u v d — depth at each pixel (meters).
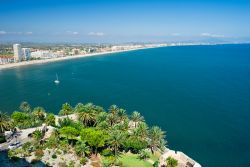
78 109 160.50
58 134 132.75
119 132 129.62
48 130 145.12
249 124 183.00
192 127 179.00
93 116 153.12
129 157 129.38
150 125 183.12
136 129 137.00
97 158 122.94
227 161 136.00
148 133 136.75
